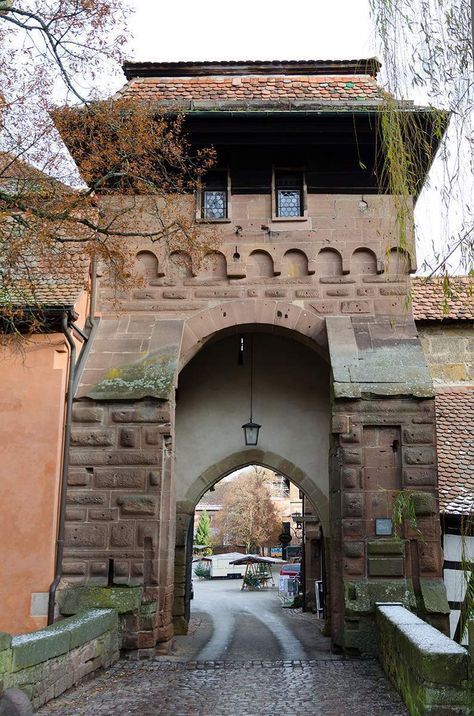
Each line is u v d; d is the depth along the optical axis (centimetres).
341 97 1455
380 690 834
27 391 1209
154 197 1245
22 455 1184
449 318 1528
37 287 1244
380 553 1130
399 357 1257
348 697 798
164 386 1215
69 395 1222
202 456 1565
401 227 792
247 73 1552
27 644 698
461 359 1542
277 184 1405
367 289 1343
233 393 1591
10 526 1157
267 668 1005
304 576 2311
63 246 1100
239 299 1348
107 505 1173
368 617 1088
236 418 1580
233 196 1384
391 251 1353
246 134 1356
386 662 926
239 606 2956
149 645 1102
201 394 1592
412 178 816
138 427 1201
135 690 849
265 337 1612
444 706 601
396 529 1141
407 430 1181
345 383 1205
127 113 1095
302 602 2498
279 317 1338
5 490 1172
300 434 1564
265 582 4762
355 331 1305
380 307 1334
